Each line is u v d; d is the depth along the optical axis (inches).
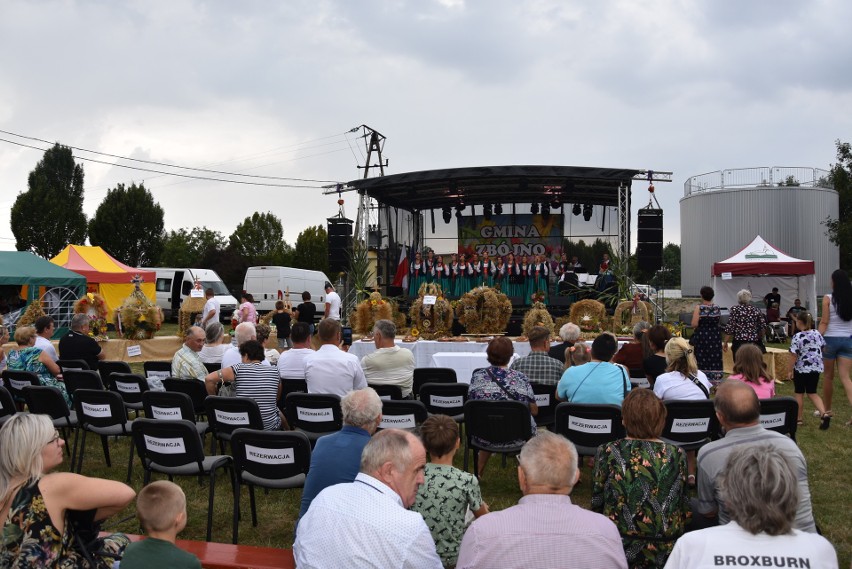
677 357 229.0
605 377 229.6
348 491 112.0
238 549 147.3
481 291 498.6
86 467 276.4
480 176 623.2
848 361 326.3
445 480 138.9
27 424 115.6
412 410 227.6
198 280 1185.4
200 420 330.3
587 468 262.2
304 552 108.1
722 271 730.2
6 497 113.9
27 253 779.4
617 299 582.6
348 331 495.2
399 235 754.8
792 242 1083.9
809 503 134.6
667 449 137.0
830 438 310.7
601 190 695.1
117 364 343.6
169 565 108.7
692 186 1176.2
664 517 133.3
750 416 138.3
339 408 233.1
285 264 2124.8
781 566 91.0
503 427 224.4
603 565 100.8
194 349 295.4
